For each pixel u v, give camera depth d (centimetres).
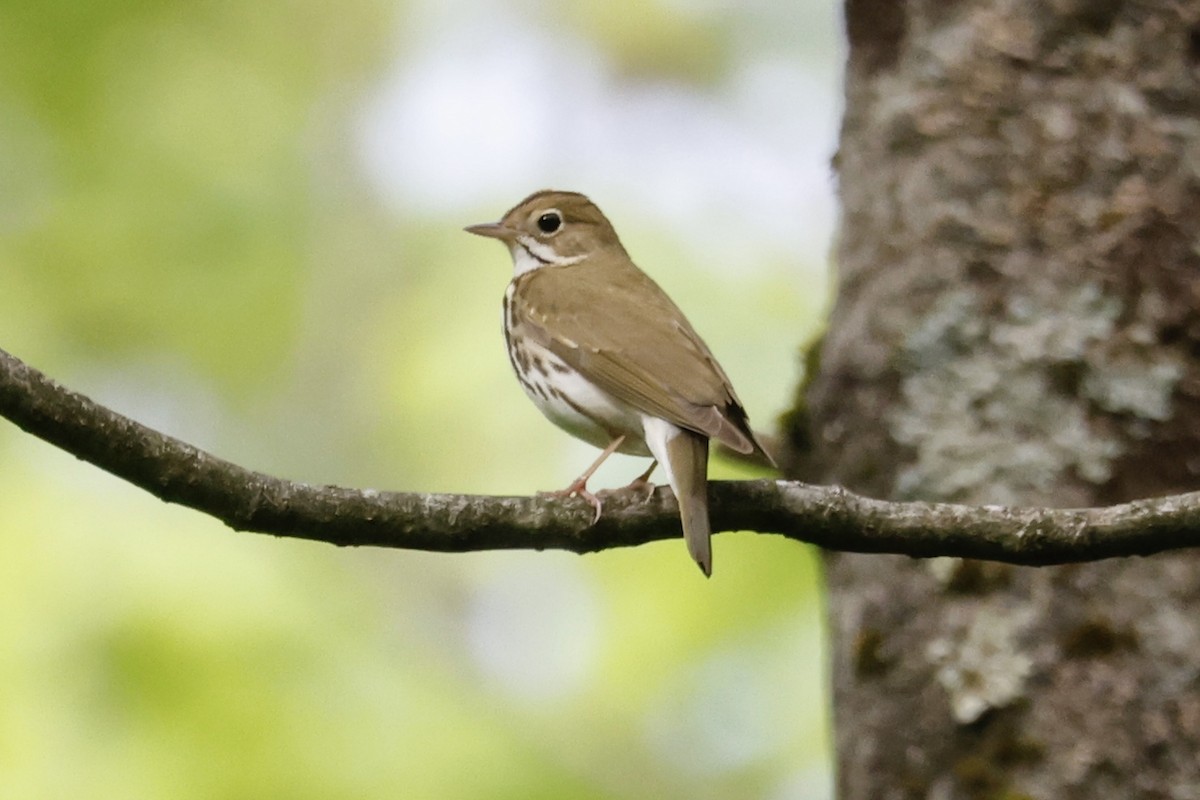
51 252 1522
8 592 1123
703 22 1756
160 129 1571
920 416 838
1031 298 828
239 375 1577
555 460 1546
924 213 863
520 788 1177
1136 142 840
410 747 1156
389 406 1602
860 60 925
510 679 1350
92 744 1093
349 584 1312
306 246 1638
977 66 870
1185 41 853
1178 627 765
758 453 898
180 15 1600
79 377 1527
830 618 875
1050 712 768
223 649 1133
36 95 1524
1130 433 802
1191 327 811
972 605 798
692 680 1315
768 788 1298
